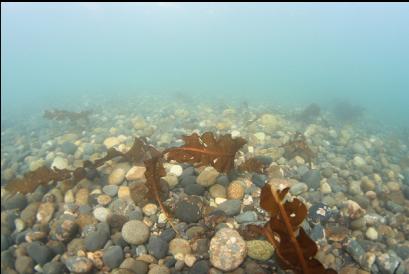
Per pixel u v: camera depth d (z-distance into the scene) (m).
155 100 2.82
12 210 0.79
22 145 1.43
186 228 0.67
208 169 0.84
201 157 0.81
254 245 0.60
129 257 0.62
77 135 1.43
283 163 1.02
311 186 0.88
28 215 0.75
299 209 0.46
